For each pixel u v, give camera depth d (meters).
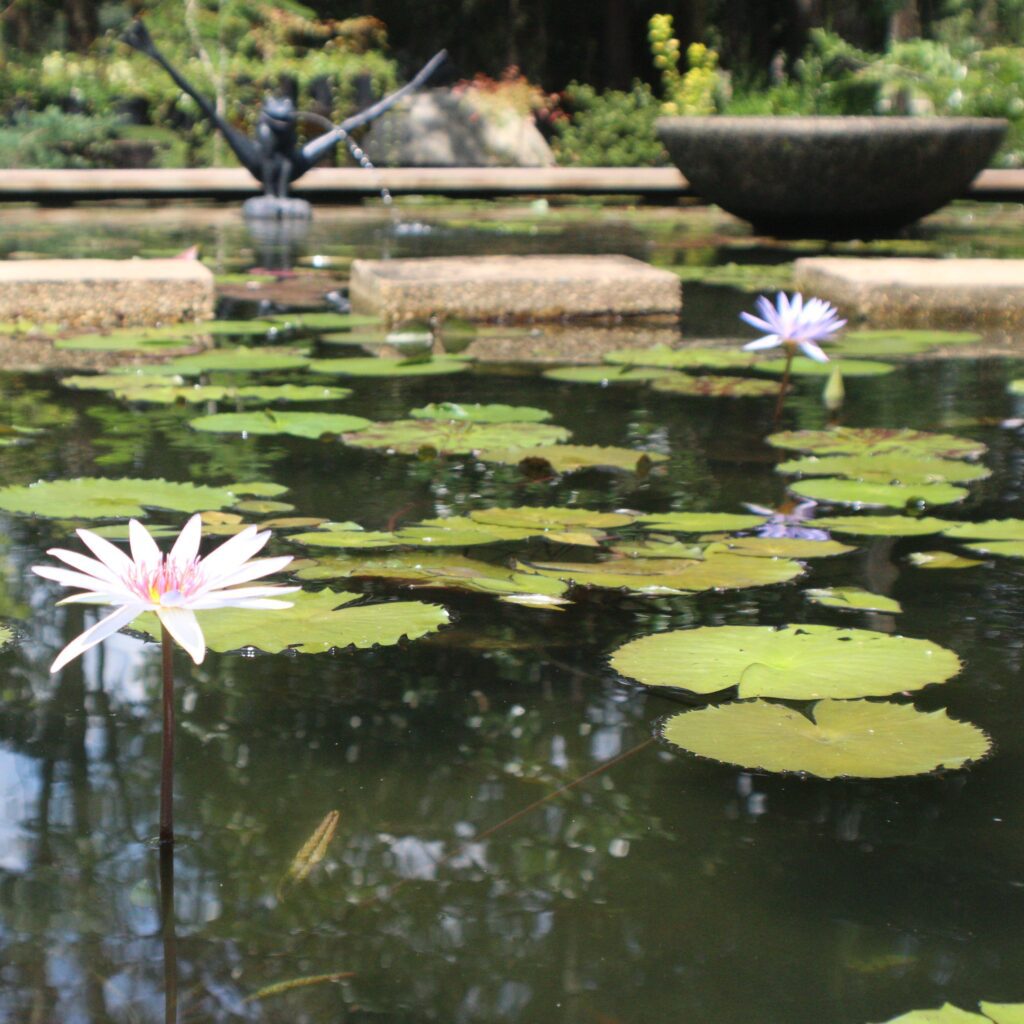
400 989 0.84
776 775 1.16
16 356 3.44
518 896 0.95
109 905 0.94
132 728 1.24
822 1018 0.81
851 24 13.95
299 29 13.83
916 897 0.96
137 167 12.39
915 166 6.98
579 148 13.42
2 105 12.68
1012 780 1.15
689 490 2.14
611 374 3.27
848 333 3.97
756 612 1.57
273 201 8.41
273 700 1.31
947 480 2.21
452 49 15.47
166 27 13.42
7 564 1.70
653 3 15.11
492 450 2.42
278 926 0.91
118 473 2.19
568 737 1.23
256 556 1.73
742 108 12.77
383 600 1.58
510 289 4.15
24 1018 0.81
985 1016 0.79
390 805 1.09
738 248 6.74
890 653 1.39
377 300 4.11
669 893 0.96
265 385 3.08
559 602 1.60
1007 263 4.59
